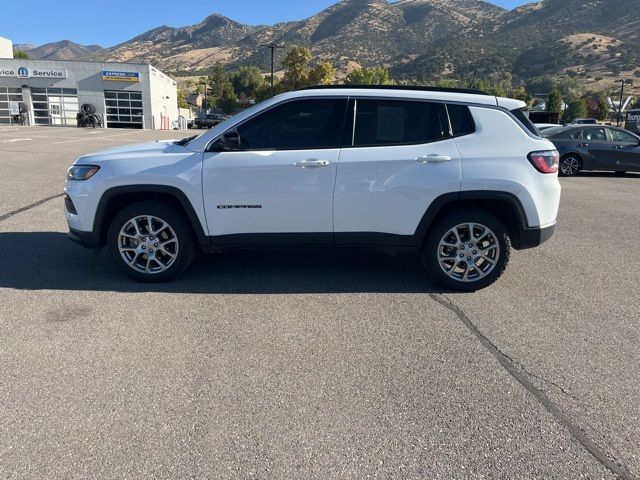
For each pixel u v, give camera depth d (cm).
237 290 482
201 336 384
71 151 1778
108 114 4972
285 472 244
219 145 468
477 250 484
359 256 603
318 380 326
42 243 630
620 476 247
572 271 577
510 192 464
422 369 344
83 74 4809
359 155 462
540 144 476
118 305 438
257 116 473
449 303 464
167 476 239
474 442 269
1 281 491
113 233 480
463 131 473
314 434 272
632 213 955
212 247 478
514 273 564
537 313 447
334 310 440
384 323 416
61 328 391
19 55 7862
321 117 473
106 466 245
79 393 304
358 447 263
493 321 427
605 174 1653
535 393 318
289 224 470
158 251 489
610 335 406
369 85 485
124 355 352
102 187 468
